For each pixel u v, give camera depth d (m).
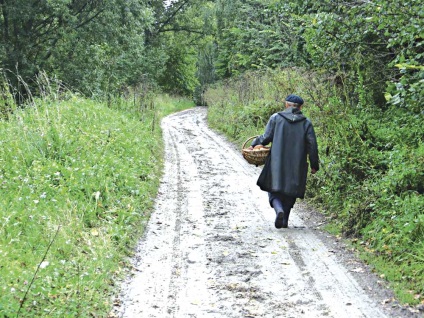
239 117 20.25
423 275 5.70
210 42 51.00
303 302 5.39
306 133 8.11
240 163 14.54
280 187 7.88
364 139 9.51
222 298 5.51
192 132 22.81
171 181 11.89
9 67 25.06
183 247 7.23
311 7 12.02
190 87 54.91
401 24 8.10
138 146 13.55
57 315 4.75
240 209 9.44
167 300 5.46
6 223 6.55
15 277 5.20
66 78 25.73
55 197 7.90
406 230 6.49
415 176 7.54
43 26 26.94
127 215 8.18
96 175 9.24
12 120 12.15
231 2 33.72
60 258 6.10
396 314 5.07
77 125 12.62
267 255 6.89
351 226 7.78
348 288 5.75
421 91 7.03
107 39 28.02
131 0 28.72
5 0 24.81
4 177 8.48
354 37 9.95
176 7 49.12
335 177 9.02
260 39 23.92
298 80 14.63
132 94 22.91
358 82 10.82
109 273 5.99
